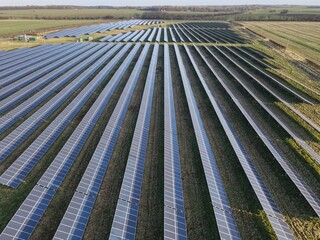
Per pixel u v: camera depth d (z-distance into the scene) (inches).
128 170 875.4
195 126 1190.9
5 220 721.6
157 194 834.8
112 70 1974.7
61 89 1584.6
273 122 1273.4
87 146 1047.0
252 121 1248.8
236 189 863.1
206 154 999.6
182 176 910.4
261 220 757.3
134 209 738.8
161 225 735.1
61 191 821.2
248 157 1005.2
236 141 1101.7
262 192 833.5
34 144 975.0
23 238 627.5
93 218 738.8
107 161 930.1
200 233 717.3
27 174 847.7
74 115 1246.9
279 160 975.0
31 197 732.0
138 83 1753.2
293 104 1487.5
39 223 714.8
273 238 709.9
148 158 996.6
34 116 1184.2
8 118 1155.9
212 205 778.2
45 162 948.6
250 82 1835.6
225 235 680.4
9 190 816.3
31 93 1482.5
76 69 1920.5
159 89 1667.1
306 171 950.4
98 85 1636.3
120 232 660.1
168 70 1973.4
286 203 817.5
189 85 1700.3
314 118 1338.6
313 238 713.0
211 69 2053.4
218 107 1412.4
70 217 683.4
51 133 1072.8
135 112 1347.2
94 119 1214.9
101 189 836.0
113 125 1161.4
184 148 1063.0
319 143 1125.7
